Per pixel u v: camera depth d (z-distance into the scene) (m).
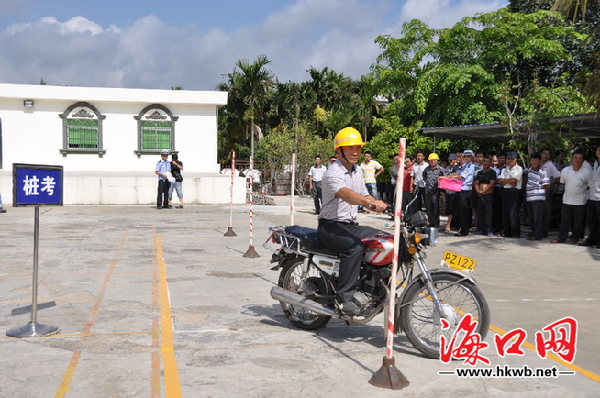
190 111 25.08
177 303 6.52
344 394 3.98
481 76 23.00
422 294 4.97
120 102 24.30
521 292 7.32
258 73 41.28
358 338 5.39
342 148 5.18
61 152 23.95
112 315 5.94
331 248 5.24
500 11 23.66
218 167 25.53
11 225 14.03
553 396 4.03
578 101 16.80
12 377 4.16
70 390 3.93
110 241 11.49
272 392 3.98
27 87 23.14
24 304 6.37
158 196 19.78
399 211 4.19
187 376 4.24
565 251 10.63
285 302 5.54
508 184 12.39
